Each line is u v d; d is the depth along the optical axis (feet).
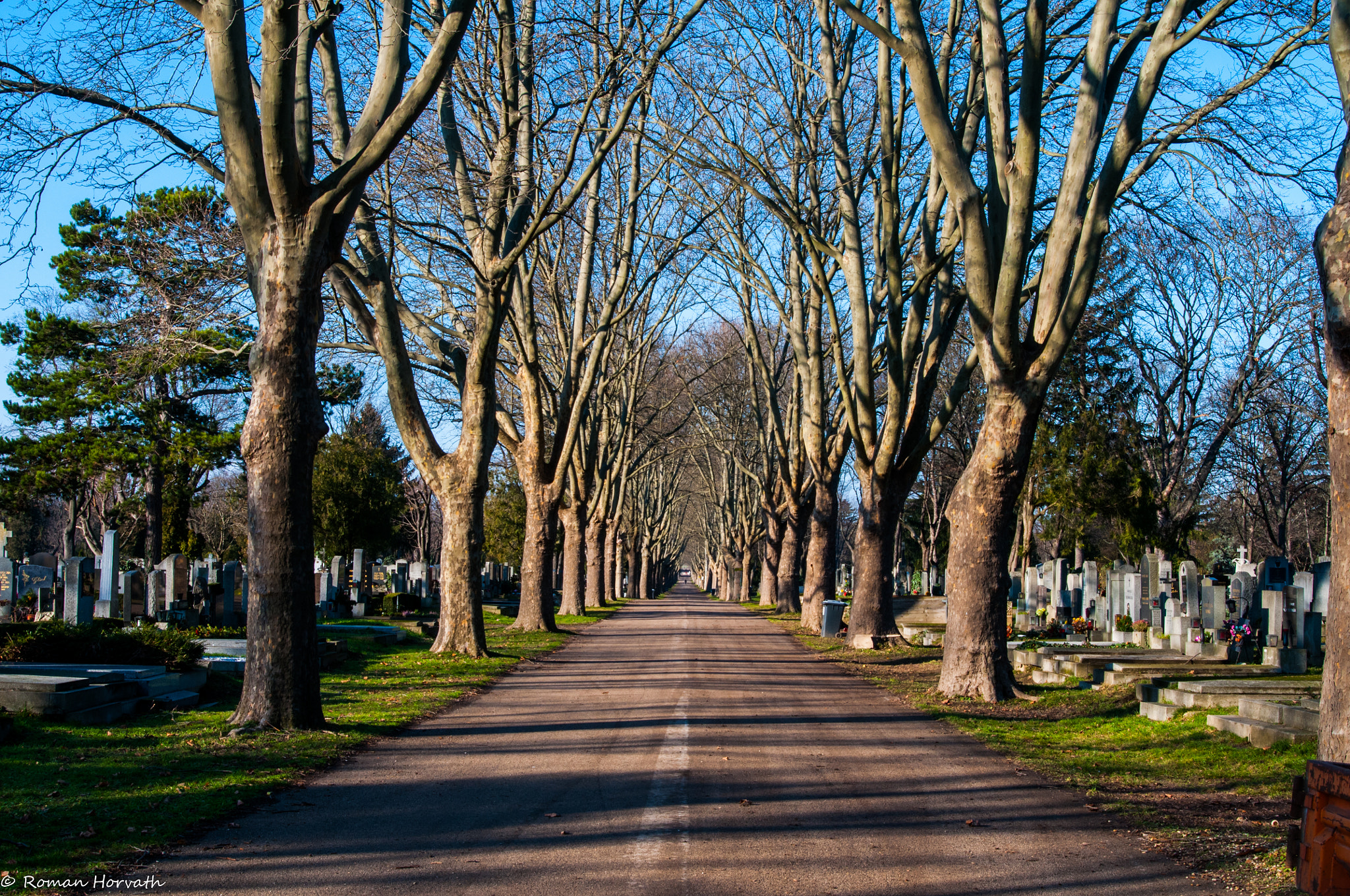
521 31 59.47
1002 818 23.45
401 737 33.19
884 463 69.92
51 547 214.07
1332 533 21.48
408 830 21.40
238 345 87.51
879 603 73.20
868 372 68.95
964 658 45.83
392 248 58.13
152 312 51.83
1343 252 20.39
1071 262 41.65
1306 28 40.45
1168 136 46.14
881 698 45.52
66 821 21.16
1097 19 39.19
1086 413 99.60
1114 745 33.83
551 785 26.00
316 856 19.40
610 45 52.80
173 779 25.38
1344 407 21.01
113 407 101.50
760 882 18.21
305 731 32.55
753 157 64.34
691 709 40.27
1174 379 111.86
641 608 161.07
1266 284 97.50
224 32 31.07
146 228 51.34
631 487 221.25
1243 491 148.56
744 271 99.76
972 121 59.88
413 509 201.77
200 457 107.04
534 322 82.17
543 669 56.85
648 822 22.27
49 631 41.19
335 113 51.78
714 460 243.81
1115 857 20.25
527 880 18.10
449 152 63.52
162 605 67.15
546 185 67.26
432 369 68.85
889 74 61.52
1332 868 15.25
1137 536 96.27
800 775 27.63
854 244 66.33
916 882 18.43
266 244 32.83
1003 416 44.06
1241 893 17.98
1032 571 78.54
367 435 168.04
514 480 179.93
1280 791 26.22
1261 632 50.65
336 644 57.00
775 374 123.54
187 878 17.94
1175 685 40.40
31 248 39.42
